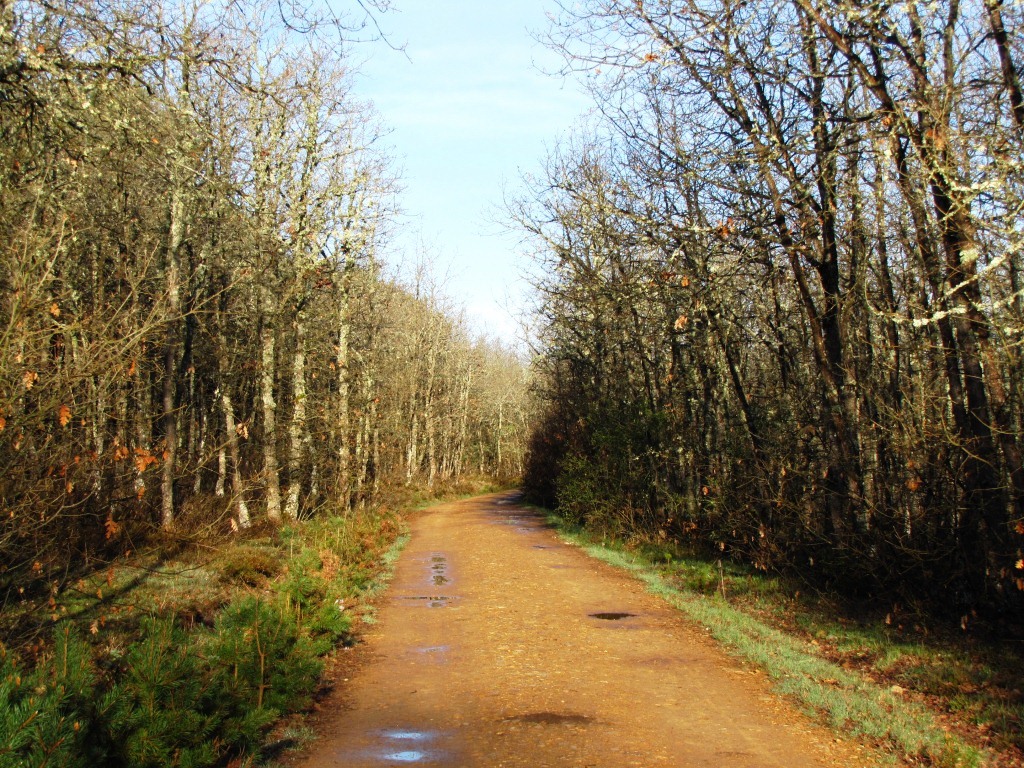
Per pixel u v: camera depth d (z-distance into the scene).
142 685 4.81
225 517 18.16
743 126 13.02
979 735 6.75
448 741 6.51
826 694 7.78
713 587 14.12
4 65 8.24
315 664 7.28
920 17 9.70
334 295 25.95
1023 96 9.38
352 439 26.92
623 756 6.15
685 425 21.33
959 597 10.75
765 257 13.78
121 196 16.83
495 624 11.30
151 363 13.55
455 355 64.38
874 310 10.66
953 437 9.82
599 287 20.72
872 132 10.55
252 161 19.27
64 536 10.25
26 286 7.26
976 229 9.77
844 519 12.70
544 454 38.62
